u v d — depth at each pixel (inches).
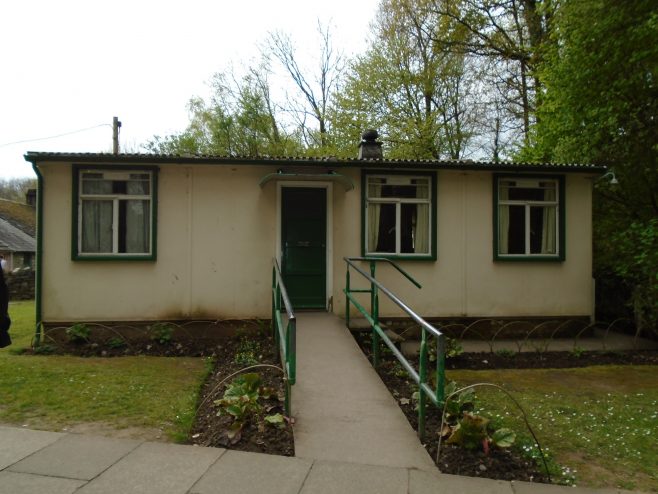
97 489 120.4
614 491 131.0
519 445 159.8
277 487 125.0
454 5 669.9
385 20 823.7
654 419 190.7
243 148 931.3
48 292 306.0
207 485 124.6
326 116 880.3
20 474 127.3
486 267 345.1
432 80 809.5
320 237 332.2
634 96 378.9
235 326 320.2
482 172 345.7
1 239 927.7
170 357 279.7
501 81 723.4
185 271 317.7
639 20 351.3
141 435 156.3
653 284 324.2
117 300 311.4
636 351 315.3
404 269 338.0
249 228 323.9
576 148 411.8
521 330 346.6
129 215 317.4
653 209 406.0
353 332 293.4
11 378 218.5
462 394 172.1
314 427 163.6
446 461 142.9
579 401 213.9
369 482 129.6
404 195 342.6
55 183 306.8
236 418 156.4
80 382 215.3
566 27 404.2
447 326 340.5
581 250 354.3
